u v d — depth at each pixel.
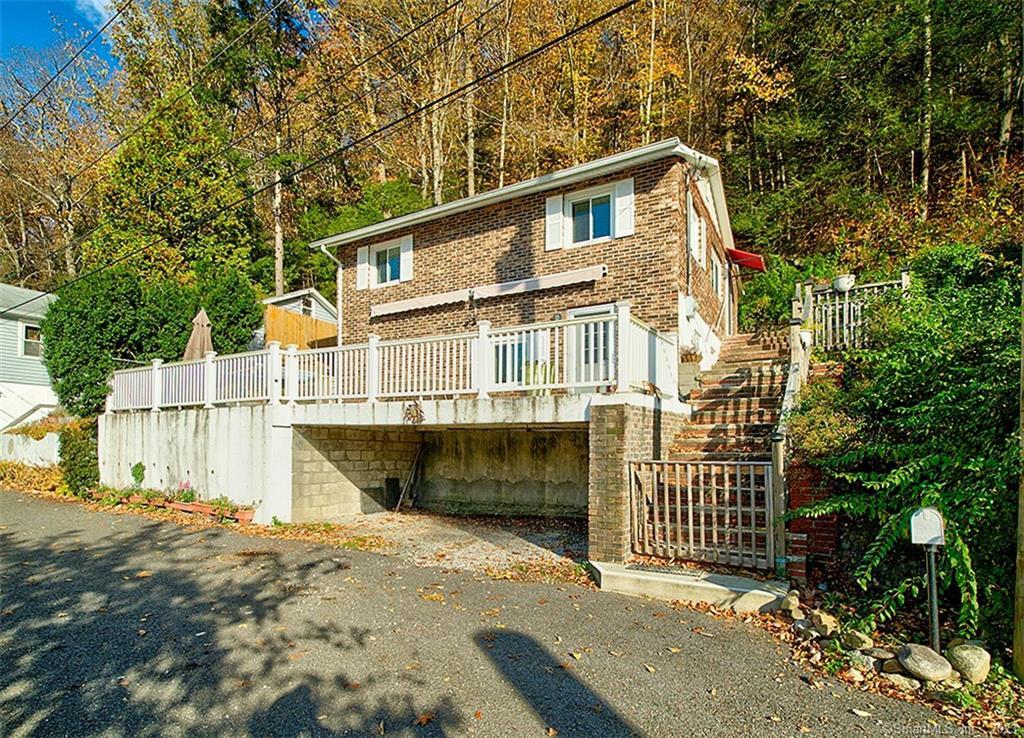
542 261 12.53
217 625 5.32
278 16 25.34
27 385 21.34
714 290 15.65
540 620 5.43
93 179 27.11
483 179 27.59
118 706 3.86
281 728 3.58
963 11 18.14
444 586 6.57
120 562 7.57
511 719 3.68
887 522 5.23
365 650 4.75
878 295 10.88
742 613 5.58
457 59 22.97
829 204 21.03
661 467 7.25
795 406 7.64
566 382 7.72
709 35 25.05
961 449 5.14
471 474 12.29
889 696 3.96
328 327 20.08
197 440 11.57
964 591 4.46
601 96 24.84
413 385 9.14
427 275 14.28
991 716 3.66
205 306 19.19
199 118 24.73
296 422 10.28
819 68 20.77
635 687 4.10
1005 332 5.98
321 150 26.64
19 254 31.39
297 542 8.84
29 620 5.47
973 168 19.77
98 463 13.97
